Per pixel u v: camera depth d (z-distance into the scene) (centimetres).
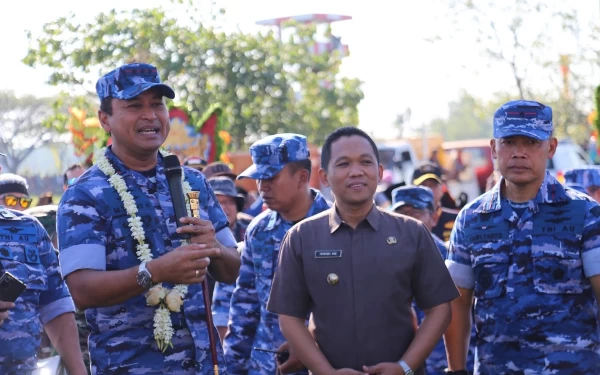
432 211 1040
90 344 643
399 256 667
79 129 2070
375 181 675
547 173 726
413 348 660
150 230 638
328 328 670
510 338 715
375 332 662
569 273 707
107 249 634
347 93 4197
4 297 658
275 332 812
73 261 619
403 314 671
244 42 3772
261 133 3850
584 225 706
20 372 726
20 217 753
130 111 639
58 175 5638
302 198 833
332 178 676
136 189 646
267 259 827
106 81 647
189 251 604
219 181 1230
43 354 920
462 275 741
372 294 664
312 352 668
